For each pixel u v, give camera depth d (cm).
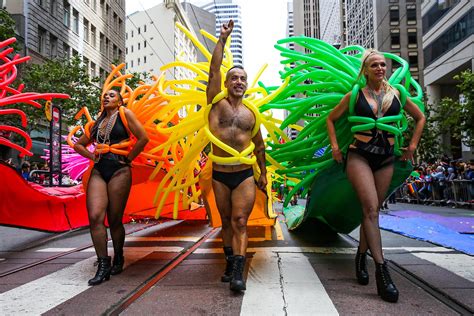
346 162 352
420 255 479
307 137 450
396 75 386
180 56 504
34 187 621
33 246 616
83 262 471
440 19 3350
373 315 274
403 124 368
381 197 350
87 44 3288
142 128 405
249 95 447
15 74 511
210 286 353
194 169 534
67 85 1823
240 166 363
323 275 391
